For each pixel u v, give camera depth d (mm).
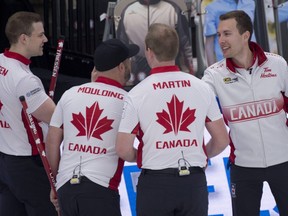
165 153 10555
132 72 20109
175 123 10602
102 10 25016
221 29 12211
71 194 10938
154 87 10695
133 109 10617
